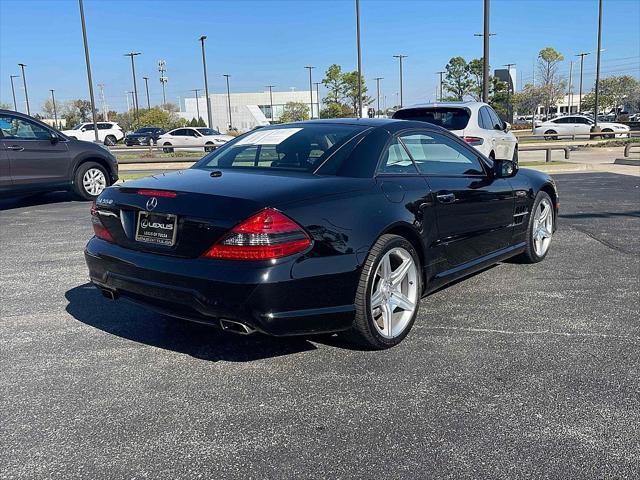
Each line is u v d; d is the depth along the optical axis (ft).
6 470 8.47
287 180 11.77
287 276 10.50
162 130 156.46
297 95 327.06
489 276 18.22
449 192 14.35
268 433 9.42
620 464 8.45
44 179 33.37
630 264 19.34
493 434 9.29
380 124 14.34
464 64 170.91
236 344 13.06
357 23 105.81
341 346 12.85
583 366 11.68
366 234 11.68
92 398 10.62
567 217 27.73
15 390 10.93
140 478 8.29
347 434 9.36
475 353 12.38
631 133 87.20
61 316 14.99
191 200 11.05
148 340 13.35
